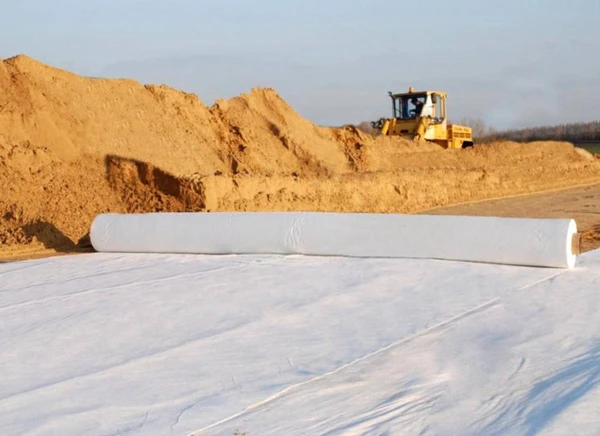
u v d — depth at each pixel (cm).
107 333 744
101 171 1781
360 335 713
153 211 1670
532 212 2203
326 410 543
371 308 817
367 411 542
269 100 2888
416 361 646
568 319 767
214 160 2288
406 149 3425
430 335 720
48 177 1659
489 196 2703
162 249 1248
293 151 2688
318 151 2898
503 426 508
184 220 1241
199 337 717
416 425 518
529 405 543
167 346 691
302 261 1120
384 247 1118
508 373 614
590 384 570
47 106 1861
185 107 2380
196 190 1686
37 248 1419
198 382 593
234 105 2709
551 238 1004
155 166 1731
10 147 1652
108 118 2019
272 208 1836
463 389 583
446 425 517
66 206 1595
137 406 546
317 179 2077
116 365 639
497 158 3578
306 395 570
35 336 742
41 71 1955
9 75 1850
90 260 1206
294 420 525
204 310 823
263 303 850
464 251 1063
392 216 1142
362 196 2178
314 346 681
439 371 623
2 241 1430
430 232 1095
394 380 602
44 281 1026
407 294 881
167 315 807
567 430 485
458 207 2359
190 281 989
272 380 595
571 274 983
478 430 506
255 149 2517
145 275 1047
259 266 1087
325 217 1174
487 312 800
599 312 792
